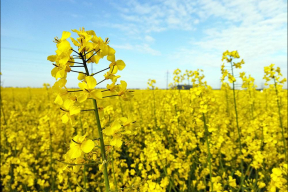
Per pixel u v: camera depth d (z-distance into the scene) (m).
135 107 7.87
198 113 3.20
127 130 1.55
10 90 25.61
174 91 7.02
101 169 1.52
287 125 6.20
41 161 5.38
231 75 4.35
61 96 1.34
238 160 4.22
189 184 3.61
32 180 3.91
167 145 5.80
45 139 4.38
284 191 2.59
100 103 7.81
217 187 3.00
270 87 4.70
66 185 3.75
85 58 1.38
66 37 1.33
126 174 3.31
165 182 2.68
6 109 8.72
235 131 5.64
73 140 1.41
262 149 4.25
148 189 2.50
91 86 1.32
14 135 4.91
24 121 8.39
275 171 2.58
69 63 1.36
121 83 1.52
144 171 3.19
